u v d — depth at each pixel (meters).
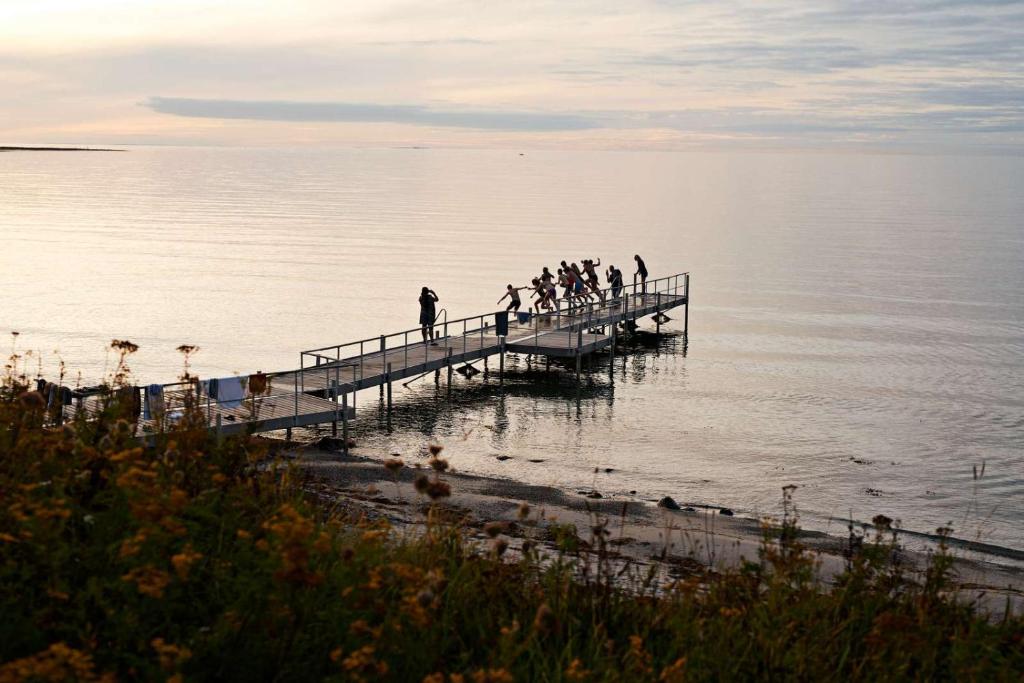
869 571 7.60
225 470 6.91
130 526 5.25
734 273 68.44
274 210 127.81
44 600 4.74
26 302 52.31
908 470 23.58
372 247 83.25
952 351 40.78
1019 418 29.38
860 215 126.81
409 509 14.05
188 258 73.88
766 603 6.18
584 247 85.06
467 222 110.56
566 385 34.00
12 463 6.32
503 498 17.20
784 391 33.06
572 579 6.92
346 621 5.11
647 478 22.28
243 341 42.66
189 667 4.57
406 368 28.72
